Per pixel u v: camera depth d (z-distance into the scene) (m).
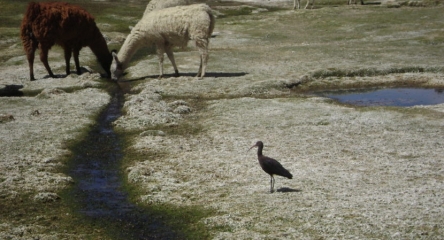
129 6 55.91
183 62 31.67
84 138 18.95
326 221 11.52
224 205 12.79
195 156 16.58
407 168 14.86
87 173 15.75
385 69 28.86
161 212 12.95
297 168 15.07
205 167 15.55
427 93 25.25
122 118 21.06
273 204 12.57
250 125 19.64
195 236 11.62
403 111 21.12
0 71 30.61
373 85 27.05
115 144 18.38
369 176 14.30
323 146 17.06
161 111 21.64
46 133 19.17
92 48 28.47
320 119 20.11
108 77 28.84
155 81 26.92
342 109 21.62
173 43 26.83
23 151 17.25
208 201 13.20
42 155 16.95
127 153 17.34
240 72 28.70
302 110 21.45
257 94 24.84
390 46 35.47
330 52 33.84
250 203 12.75
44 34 26.72
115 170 15.99
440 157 15.73
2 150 17.27
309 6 60.16
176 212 12.86
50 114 21.69
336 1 61.44
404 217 11.55
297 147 17.02
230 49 36.25
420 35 38.94
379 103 23.53
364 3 57.50
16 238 11.44
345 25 44.09
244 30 43.97
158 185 14.37
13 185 14.49
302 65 30.14
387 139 17.64
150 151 17.30
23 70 30.47
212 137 18.48
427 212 11.77
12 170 15.59
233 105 22.47
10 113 21.75
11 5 51.88
